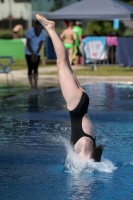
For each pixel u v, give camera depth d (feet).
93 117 63.00
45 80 112.27
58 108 71.10
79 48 147.13
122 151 45.50
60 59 38.52
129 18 137.80
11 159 42.88
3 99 81.10
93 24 204.85
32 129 55.52
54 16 142.72
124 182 36.19
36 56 96.68
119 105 73.67
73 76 38.55
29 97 83.92
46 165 40.98
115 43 145.69
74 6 143.43
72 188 34.86
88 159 38.29
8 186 35.42
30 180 36.88
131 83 105.40
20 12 258.98
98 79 112.78
